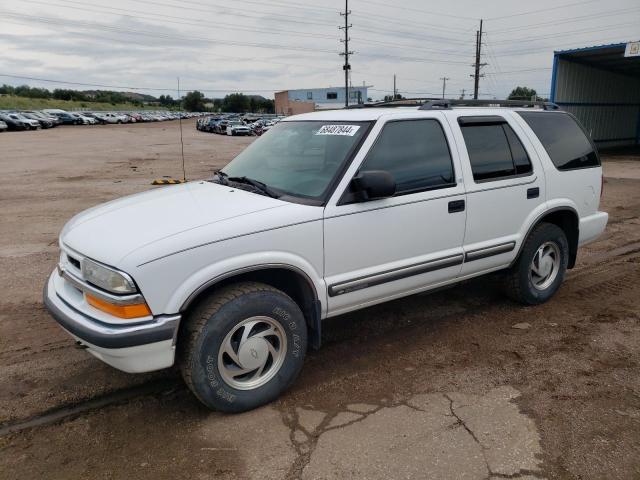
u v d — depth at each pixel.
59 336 4.34
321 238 3.32
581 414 3.18
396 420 3.13
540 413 3.19
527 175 4.47
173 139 39.06
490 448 2.86
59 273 3.44
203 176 16.22
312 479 2.64
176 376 3.70
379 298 3.74
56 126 54.34
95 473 2.71
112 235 3.03
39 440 2.98
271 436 2.99
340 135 3.72
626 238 7.76
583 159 5.04
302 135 4.02
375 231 3.56
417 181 3.78
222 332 3.00
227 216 3.11
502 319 4.63
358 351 4.05
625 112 30.69
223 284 3.17
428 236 3.85
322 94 100.31
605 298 5.14
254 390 3.21
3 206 10.49
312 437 2.98
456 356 3.96
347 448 2.87
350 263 3.50
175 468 2.74
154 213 3.27
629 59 25.05
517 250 4.52
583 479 2.63
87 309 2.97
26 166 18.86
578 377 3.62
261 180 3.79
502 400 3.34
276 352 3.29
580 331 4.37
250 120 60.41
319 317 3.42
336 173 3.46
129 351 2.79
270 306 3.15
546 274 4.92
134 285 2.78
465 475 2.66
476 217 4.12
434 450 2.85
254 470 2.71
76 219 3.59
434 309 4.87
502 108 4.56
